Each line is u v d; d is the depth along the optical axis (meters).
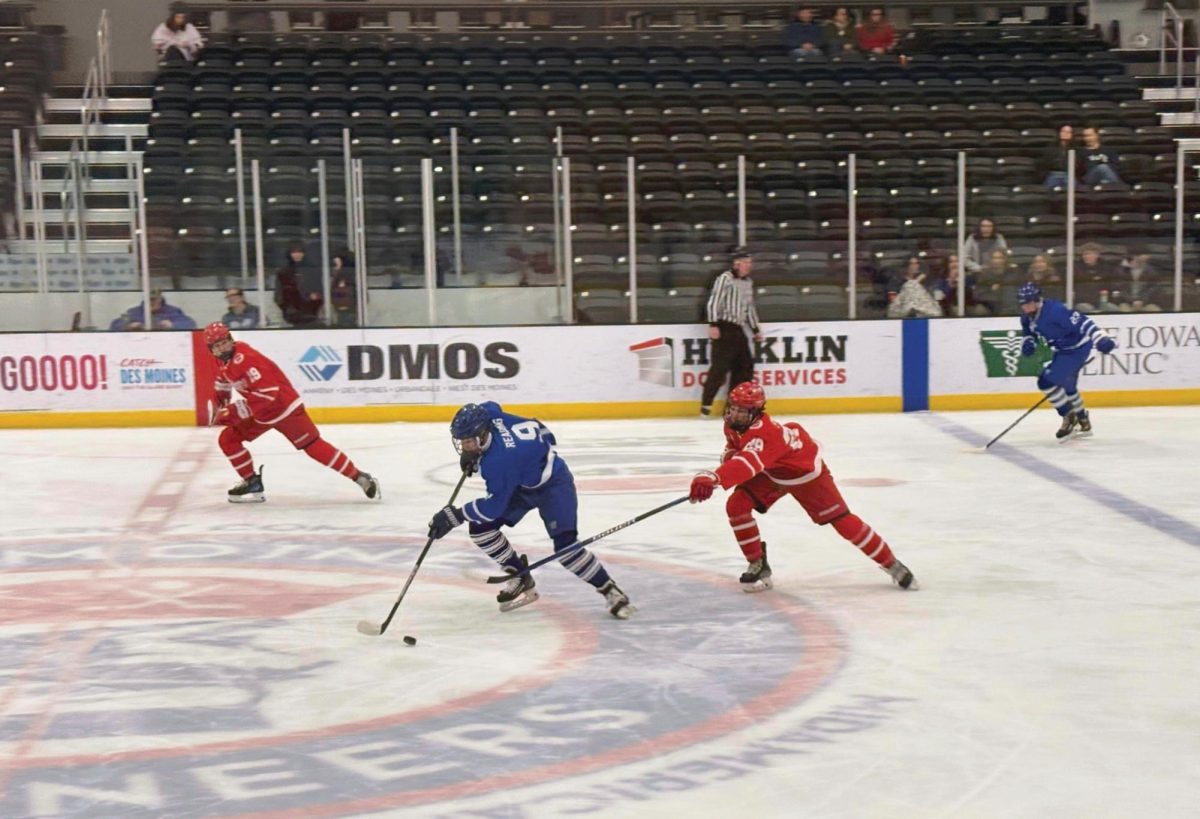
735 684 6.02
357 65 21.48
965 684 6.00
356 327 15.13
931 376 15.71
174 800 4.75
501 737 5.36
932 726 5.45
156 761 5.14
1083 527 9.42
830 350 15.59
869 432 14.11
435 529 6.77
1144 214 16.03
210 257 15.07
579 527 9.54
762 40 22.94
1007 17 24.36
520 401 15.32
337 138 18.97
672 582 7.98
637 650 6.58
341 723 5.55
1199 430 13.99
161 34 21.33
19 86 20.22
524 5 23.11
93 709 5.77
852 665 6.30
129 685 6.12
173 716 5.68
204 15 22.55
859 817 4.55
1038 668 6.24
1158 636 6.77
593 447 13.28
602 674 6.19
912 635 6.80
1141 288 15.93
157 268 15.04
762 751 5.18
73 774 5.02
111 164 15.60
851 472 11.70
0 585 8.09
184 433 14.59
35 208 14.97
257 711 5.72
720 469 7.05
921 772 4.95
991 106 20.39
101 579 8.23
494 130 19.22
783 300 15.69
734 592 7.74
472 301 15.40
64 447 13.63
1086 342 13.02
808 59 22.20
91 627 7.13
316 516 10.14
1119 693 5.87
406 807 4.66
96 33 22.08
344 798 4.75
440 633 6.95
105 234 15.20
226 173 15.04
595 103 20.45
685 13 23.56
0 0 21.73
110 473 12.11
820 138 19.17
